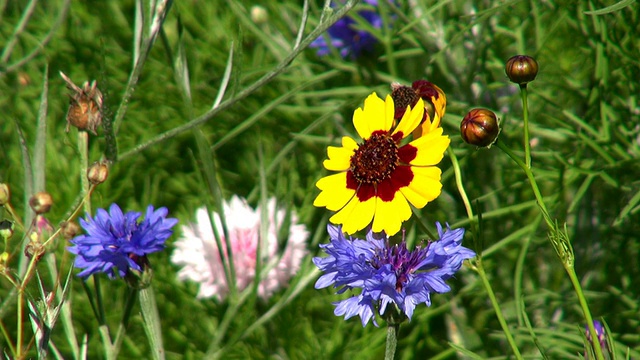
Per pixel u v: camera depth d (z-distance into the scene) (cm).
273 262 39
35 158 33
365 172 32
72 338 32
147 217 30
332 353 43
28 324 42
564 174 44
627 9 44
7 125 48
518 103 48
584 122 44
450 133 47
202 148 34
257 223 42
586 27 44
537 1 46
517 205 42
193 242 41
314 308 45
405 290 29
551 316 45
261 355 43
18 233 43
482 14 42
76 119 31
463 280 45
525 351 43
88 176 31
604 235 45
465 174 46
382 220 31
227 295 41
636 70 44
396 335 29
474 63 46
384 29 47
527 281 45
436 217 45
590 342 32
